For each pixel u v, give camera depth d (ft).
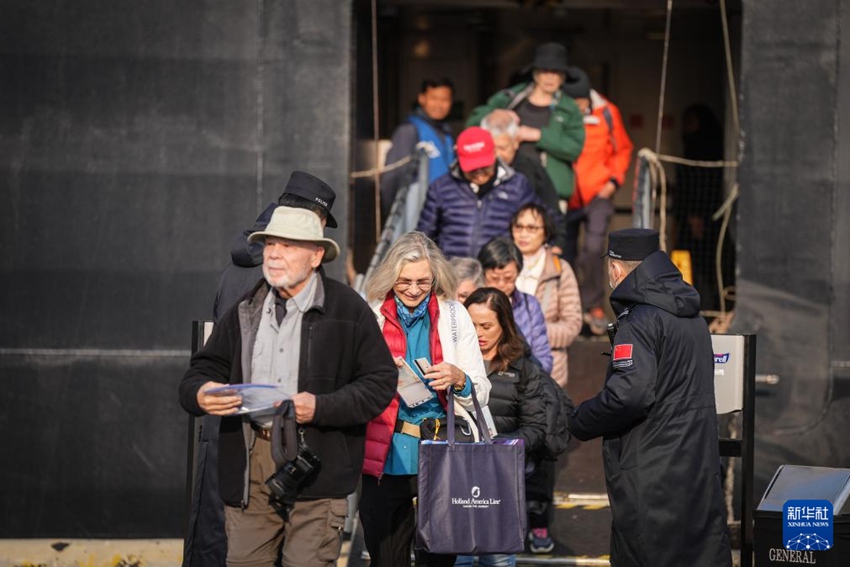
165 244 74.08
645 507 48.29
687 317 49.49
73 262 74.13
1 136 73.92
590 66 117.70
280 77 73.67
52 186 73.92
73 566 73.41
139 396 74.23
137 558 73.61
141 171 73.92
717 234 100.17
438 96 91.15
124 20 73.46
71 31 73.56
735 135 97.76
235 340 45.14
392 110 116.88
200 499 55.98
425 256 49.73
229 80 73.72
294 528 44.75
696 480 48.52
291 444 42.57
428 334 50.44
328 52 73.51
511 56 117.39
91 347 74.23
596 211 91.15
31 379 74.23
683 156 110.42
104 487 74.38
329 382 44.47
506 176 75.05
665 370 48.57
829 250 72.38
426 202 75.61
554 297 68.13
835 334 72.38
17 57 73.67
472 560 56.39
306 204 46.24
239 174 73.92
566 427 55.01
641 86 117.50
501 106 85.76
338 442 44.60
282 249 44.01
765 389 72.64
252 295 45.68
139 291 74.23
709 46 116.78
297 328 44.68
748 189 72.74
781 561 51.75
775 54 72.33
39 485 74.43
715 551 48.60
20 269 74.18
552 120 84.38
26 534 74.59
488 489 46.70
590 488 71.05
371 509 50.67
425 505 46.55
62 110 73.77
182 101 73.77
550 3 106.42
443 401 50.16
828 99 72.33
